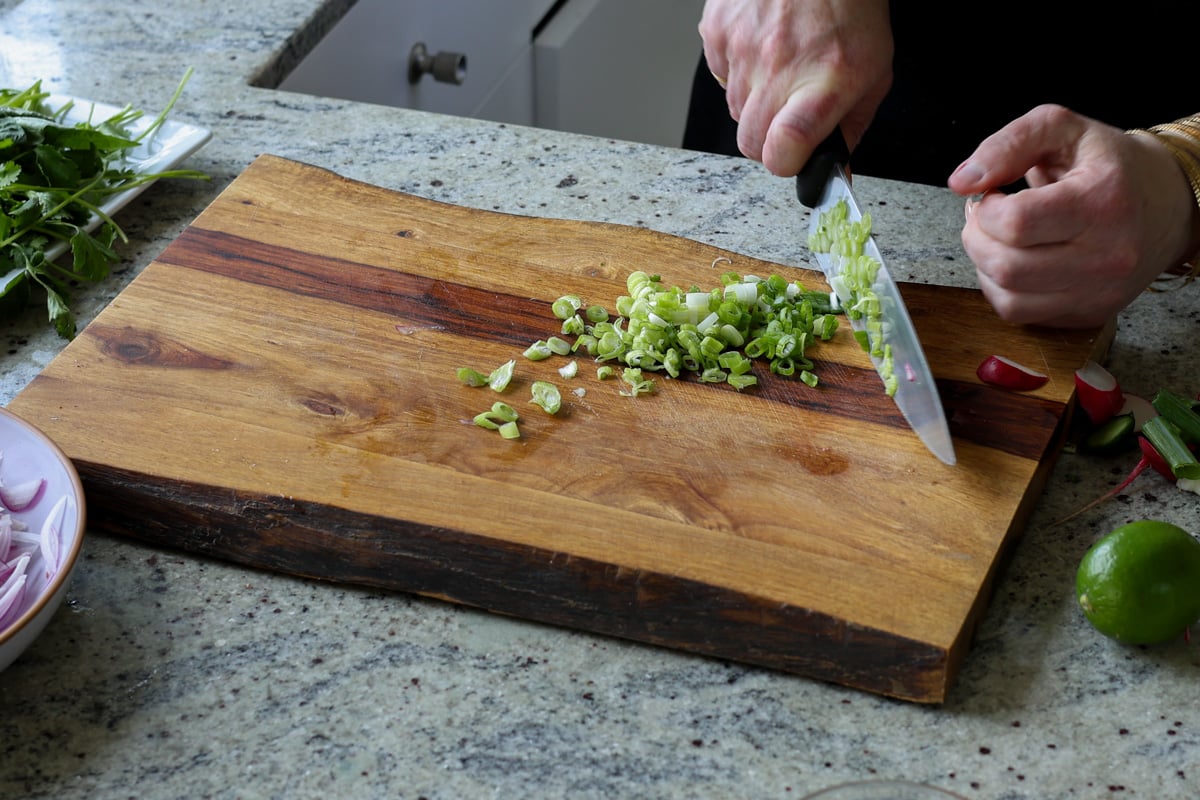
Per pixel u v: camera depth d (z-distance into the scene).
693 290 1.26
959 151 1.76
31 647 0.94
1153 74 1.63
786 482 1.03
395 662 0.93
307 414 1.10
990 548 0.97
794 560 0.95
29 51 1.79
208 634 0.96
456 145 1.61
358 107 1.70
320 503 0.99
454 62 2.36
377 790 0.84
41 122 1.38
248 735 0.87
